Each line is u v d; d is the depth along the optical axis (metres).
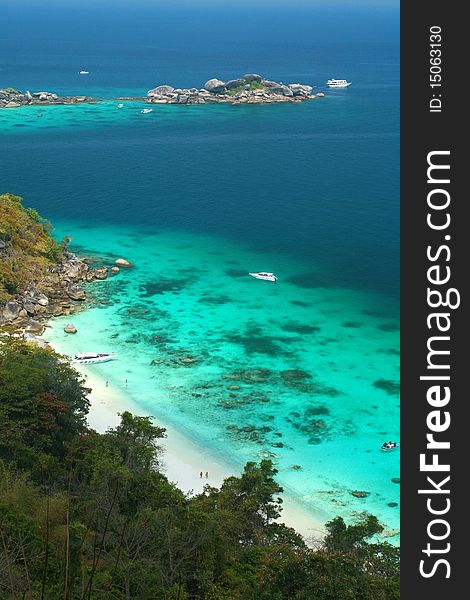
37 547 44.31
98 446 67.25
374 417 89.75
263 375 98.75
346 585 39.41
